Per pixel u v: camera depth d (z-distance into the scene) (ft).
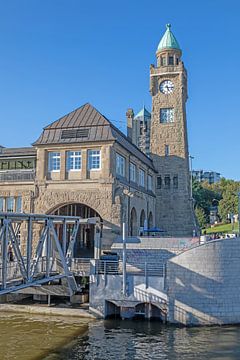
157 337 84.53
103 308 100.22
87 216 145.07
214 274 97.14
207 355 73.20
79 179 137.59
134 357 71.87
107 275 101.40
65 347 77.15
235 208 341.62
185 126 199.93
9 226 75.92
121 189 137.18
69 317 101.45
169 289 96.89
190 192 201.26
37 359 70.44
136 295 98.89
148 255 119.14
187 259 97.19
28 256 81.56
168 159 195.83
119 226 131.85
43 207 140.26
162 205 192.95
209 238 124.16
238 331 89.76
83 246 155.02
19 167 151.23
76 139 139.85
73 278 105.40
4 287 71.61
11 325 92.89
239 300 97.50
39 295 115.44
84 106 152.46
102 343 79.92
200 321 94.94
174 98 198.90
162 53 205.87
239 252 99.66
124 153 150.51
